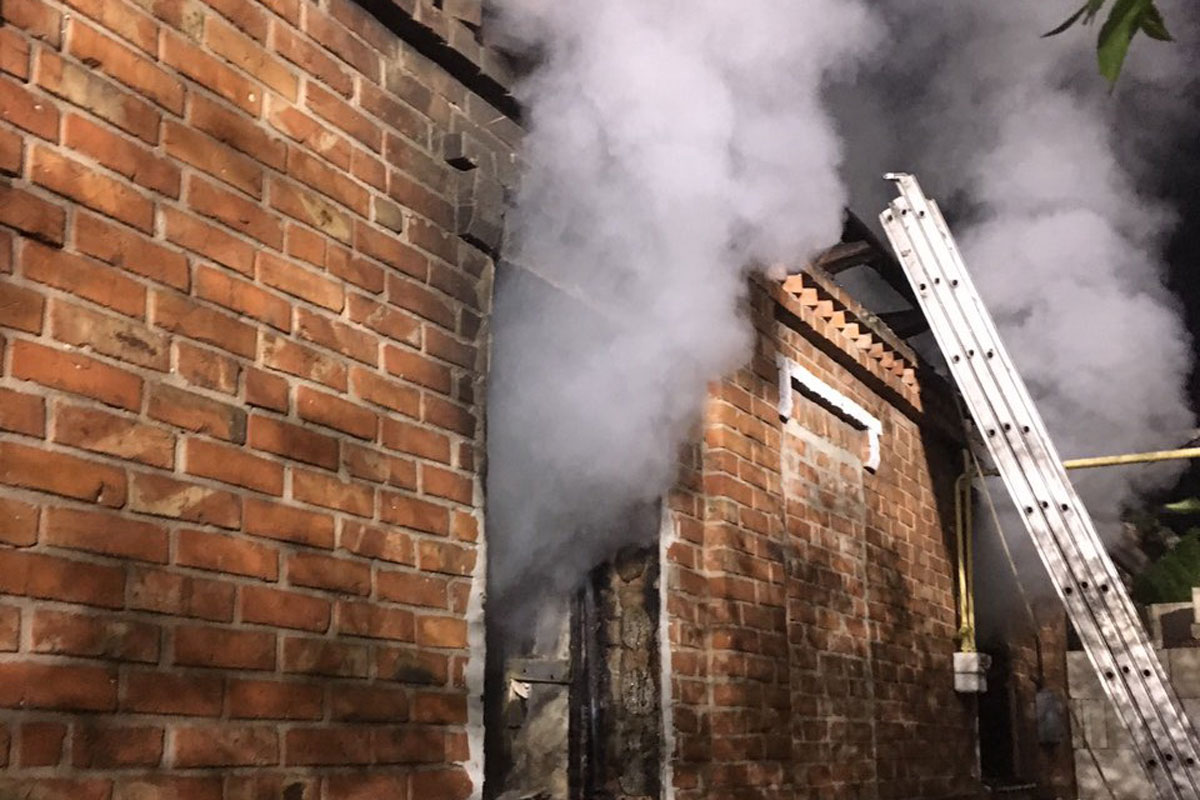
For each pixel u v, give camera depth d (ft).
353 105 9.53
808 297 17.48
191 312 7.84
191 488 7.68
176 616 7.47
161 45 7.88
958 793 20.61
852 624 17.80
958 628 22.08
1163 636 26.37
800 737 15.67
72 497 6.92
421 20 10.11
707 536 14.28
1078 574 17.97
